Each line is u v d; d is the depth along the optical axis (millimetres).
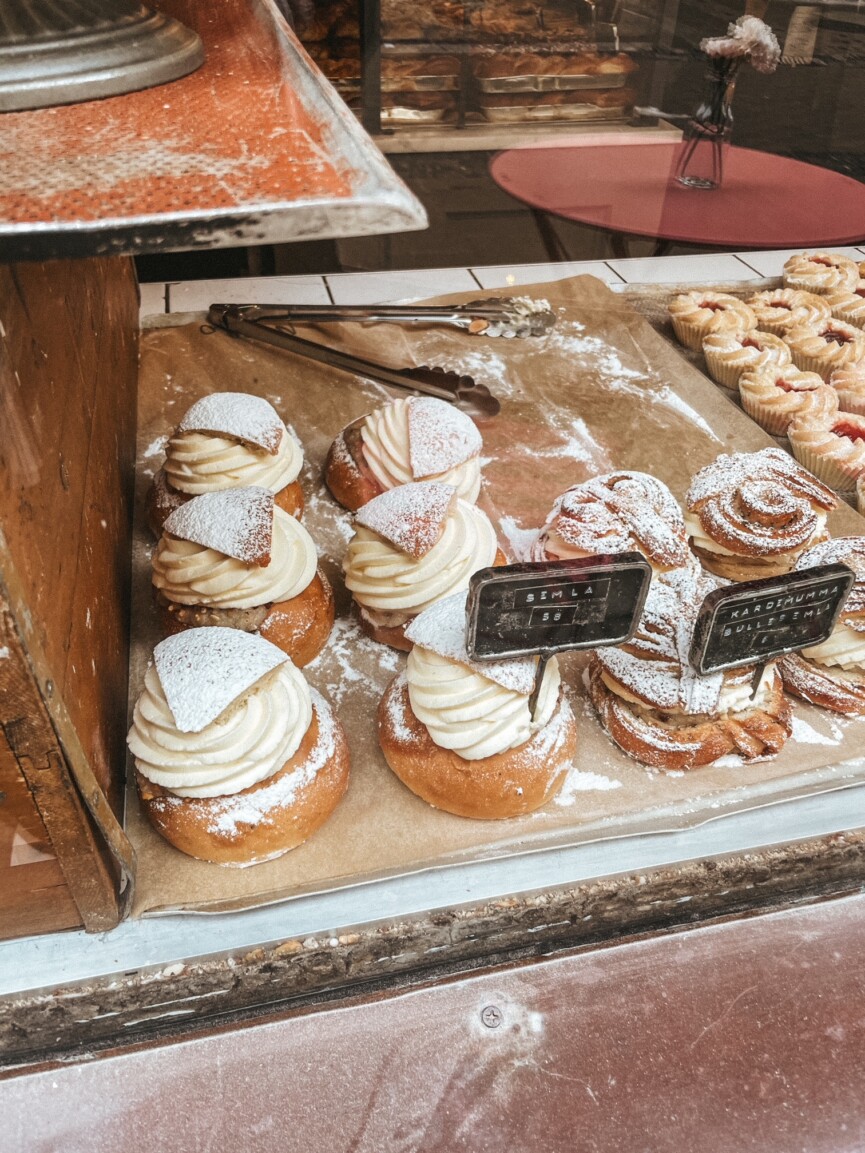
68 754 919
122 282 2059
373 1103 1088
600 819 1282
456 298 2396
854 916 1312
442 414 1857
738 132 2057
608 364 2299
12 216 601
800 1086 1122
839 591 1251
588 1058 1135
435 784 1267
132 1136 1055
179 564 1481
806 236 1805
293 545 1566
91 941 1117
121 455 1738
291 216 620
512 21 1603
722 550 1731
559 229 1848
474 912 1168
